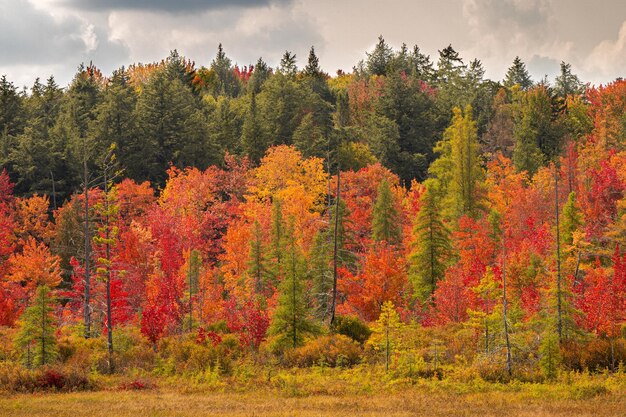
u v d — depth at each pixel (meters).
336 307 51.69
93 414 23.23
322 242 56.16
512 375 31.77
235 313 42.34
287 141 123.38
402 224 73.69
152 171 108.44
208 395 28.47
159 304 46.78
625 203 68.19
